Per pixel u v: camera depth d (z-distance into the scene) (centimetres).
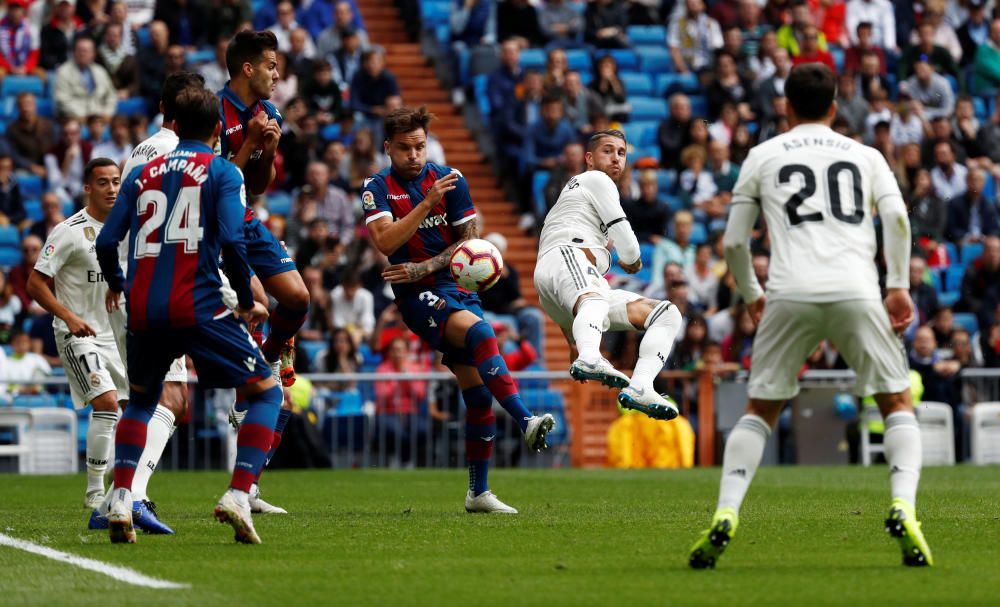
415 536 2283
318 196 6178
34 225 5866
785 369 1864
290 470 5059
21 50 6906
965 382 5716
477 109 7125
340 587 1686
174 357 2114
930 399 5656
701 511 2839
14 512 2911
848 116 7131
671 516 2694
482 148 7075
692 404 5525
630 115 7175
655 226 6375
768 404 1873
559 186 6328
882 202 1870
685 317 5709
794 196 1873
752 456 1847
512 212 6700
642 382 2508
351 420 5322
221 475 4659
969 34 7912
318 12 7138
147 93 6681
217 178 2055
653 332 2575
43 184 6291
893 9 7962
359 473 4784
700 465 5503
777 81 7144
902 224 1858
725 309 6041
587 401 5475
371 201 2775
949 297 6606
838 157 1886
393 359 5541
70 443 5031
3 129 6656
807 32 7275
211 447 5197
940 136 7112
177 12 6956
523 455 5472
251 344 2088
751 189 1908
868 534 2281
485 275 2730
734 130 6975
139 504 2352
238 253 2031
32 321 5475
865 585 1681
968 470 4859
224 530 2397
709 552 1820
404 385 5375
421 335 2794
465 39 7312
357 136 6344
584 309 2592
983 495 3362
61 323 2933
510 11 7338
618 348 5541
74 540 2220
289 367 2892
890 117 7262
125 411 2158
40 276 2866
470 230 2802
